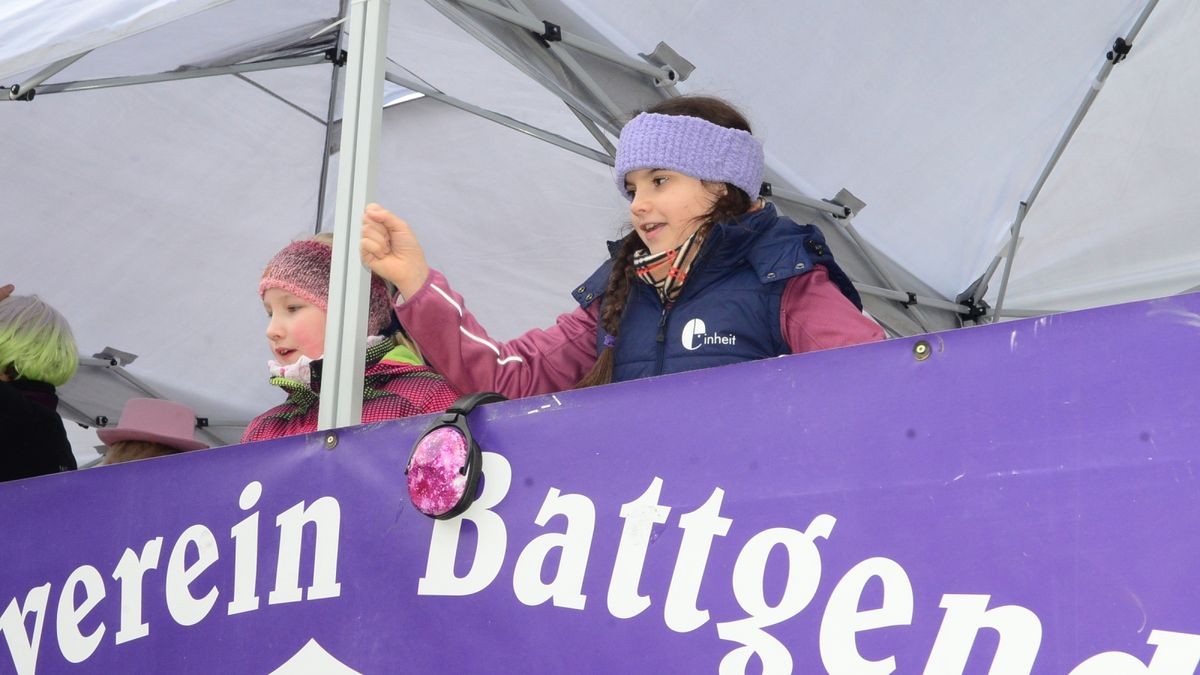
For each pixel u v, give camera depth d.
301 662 1.90
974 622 1.37
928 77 3.79
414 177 4.75
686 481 1.62
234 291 5.21
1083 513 1.33
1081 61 3.72
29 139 4.45
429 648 1.78
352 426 1.96
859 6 3.56
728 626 1.53
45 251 4.92
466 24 3.47
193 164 4.67
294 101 4.50
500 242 4.99
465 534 1.79
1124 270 4.58
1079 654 1.29
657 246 2.21
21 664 2.21
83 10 2.79
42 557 2.24
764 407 1.59
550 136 4.38
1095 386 1.36
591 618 1.65
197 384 5.58
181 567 2.07
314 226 5.02
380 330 2.65
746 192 2.24
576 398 1.75
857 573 1.46
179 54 4.10
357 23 2.25
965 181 4.22
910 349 1.50
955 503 1.42
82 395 5.50
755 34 3.67
